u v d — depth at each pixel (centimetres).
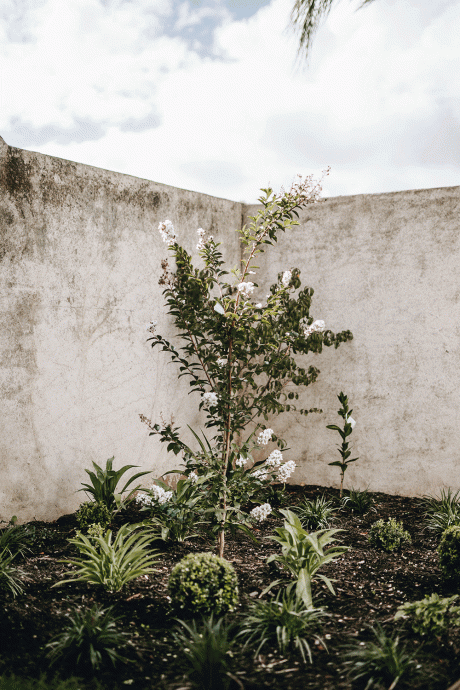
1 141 402
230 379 382
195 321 403
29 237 422
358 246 562
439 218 524
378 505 514
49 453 441
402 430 543
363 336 560
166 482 539
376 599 307
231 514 371
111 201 479
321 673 227
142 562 330
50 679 218
